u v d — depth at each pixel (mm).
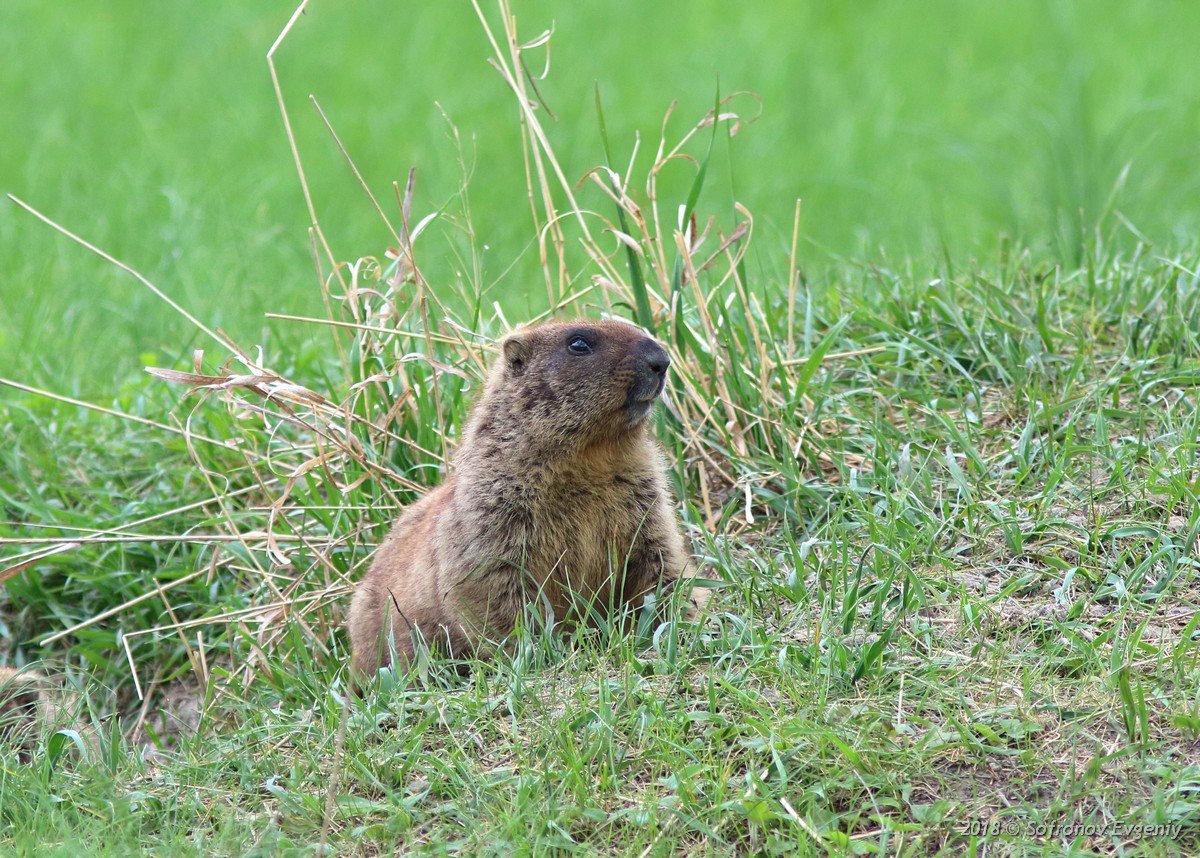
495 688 7875
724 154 22359
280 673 9320
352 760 7324
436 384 10664
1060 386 10461
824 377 11008
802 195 20797
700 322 11484
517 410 8781
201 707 9773
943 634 7766
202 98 25922
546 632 8195
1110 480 8914
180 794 7555
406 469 10922
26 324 15828
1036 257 14508
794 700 7160
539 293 16734
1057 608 7898
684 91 24953
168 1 32844
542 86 25234
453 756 7191
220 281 17250
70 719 8922
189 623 10156
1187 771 6246
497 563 8664
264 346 14172
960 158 21750
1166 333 10703
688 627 8211
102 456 12719
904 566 7914
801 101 24344
